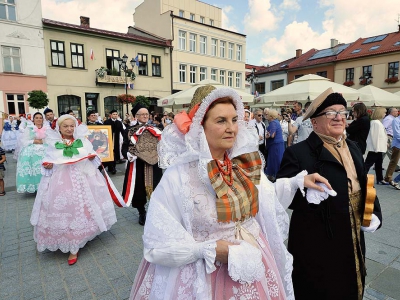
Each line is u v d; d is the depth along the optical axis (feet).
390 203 15.38
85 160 10.48
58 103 59.00
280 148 20.03
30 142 17.92
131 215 14.57
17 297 7.86
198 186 3.71
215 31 82.99
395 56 74.23
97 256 10.18
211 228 3.68
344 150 5.50
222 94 3.73
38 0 54.44
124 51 65.92
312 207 5.21
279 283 4.07
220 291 3.57
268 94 27.58
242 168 4.25
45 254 10.37
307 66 93.91
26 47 54.29
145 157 12.53
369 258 9.40
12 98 54.60
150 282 3.97
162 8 77.51
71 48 58.95
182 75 78.13
